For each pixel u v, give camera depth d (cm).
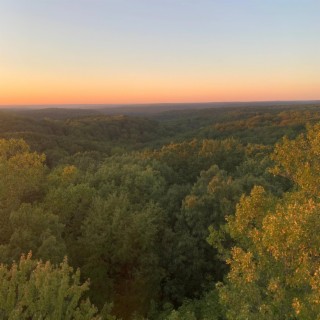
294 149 2186
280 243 1251
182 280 2919
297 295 1266
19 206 2992
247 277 1307
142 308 2728
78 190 3309
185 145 6475
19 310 1280
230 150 6016
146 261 2841
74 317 1501
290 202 1809
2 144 4428
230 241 2902
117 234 2902
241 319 1333
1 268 1459
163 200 3838
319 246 1219
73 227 3216
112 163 5316
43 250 2250
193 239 2991
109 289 2808
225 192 3369
